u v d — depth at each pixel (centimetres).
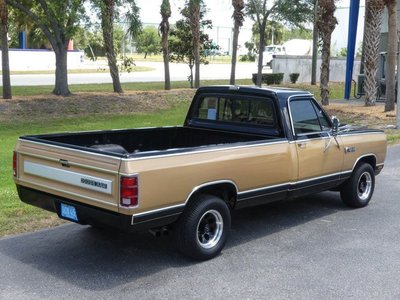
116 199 486
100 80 3181
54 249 594
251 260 568
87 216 520
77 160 517
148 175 490
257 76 2794
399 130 1576
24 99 1922
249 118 694
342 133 729
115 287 495
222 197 589
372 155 793
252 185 596
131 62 3425
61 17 1886
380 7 1977
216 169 550
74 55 4662
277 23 2941
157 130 732
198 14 2575
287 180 640
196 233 544
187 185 525
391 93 1908
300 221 715
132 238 633
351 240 637
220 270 539
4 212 709
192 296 478
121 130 693
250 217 732
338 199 837
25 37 4622
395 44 1872
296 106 672
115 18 2186
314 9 2695
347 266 553
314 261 566
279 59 3256
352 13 2458
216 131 727
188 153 526
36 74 3600
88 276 520
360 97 2625
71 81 3045
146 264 552
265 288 497
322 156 689
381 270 543
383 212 764
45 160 552
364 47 2178
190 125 770
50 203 559
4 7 1834
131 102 2127
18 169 588
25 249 593
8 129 1598
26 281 506
